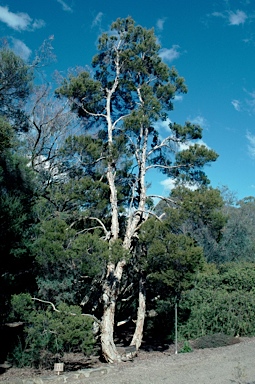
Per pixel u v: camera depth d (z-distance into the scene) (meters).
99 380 9.12
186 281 11.81
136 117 13.93
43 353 10.84
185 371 9.96
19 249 11.12
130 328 19.42
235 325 16.23
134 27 16.06
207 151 14.22
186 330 16.23
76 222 14.09
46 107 19.42
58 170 17.91
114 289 12.71
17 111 17.86
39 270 11.41
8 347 11.98
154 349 14.66
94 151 14.27
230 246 26.55
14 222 11.12
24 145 18.28
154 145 16.67
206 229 12.51
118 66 15.95
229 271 20.03
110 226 15.20
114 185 14.29
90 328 10.17
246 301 16.66
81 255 10.09
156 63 15.97
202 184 14.73
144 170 15.08
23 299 9.92
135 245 14.37
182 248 11.47
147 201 16.11
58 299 11.41
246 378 9.20
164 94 15.41
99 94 15.54
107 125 15.84
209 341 14.52
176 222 11.76
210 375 9.51
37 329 9.82
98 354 13.12
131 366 10.79
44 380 8.85
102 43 16.11
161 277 11.63
